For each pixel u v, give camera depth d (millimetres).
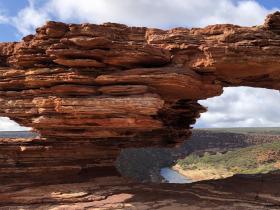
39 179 22484
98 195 21062
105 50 20703
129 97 20016
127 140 24578
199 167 96812
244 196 20688
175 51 22328
